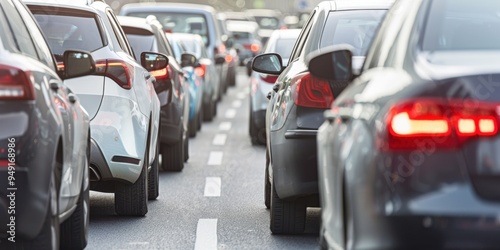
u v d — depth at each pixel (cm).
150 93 1455
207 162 2198
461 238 671
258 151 2439
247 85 5625
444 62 735
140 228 1344
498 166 675
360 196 700
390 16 867
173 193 1698
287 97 1177
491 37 786
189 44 3247
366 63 878
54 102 939
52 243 915
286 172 1167
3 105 869
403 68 751
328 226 863
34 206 879
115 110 1323
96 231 1315
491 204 671
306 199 1239
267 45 2448
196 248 1208
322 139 913
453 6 817
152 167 1598
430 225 672
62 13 1385
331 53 869
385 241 681
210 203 1587
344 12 1284
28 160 869
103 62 1335
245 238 1272
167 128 1905
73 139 1016
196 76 2842
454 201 672
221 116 3634
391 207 679
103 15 1424
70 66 1123
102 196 1642
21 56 936
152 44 1972
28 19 1055
